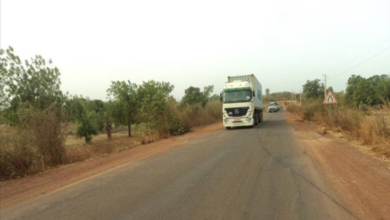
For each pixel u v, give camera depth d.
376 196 6.38
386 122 12.62
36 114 12.80
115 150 16.38
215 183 7.82
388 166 8.98
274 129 22.97
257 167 9.53
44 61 21.84
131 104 31.31
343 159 10.36
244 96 25.20
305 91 70.12
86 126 28.58
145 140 20.00
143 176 9.11
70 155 14.20
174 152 13.79
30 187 8.98
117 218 5.70
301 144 14.26
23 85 20.41
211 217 5.50
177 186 7.72
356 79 41.66
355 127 15.53
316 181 7.69
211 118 37.78
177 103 30.42
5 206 7.12
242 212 5.68
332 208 5.76
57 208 6.54
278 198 6.43
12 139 11.34
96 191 7.72
